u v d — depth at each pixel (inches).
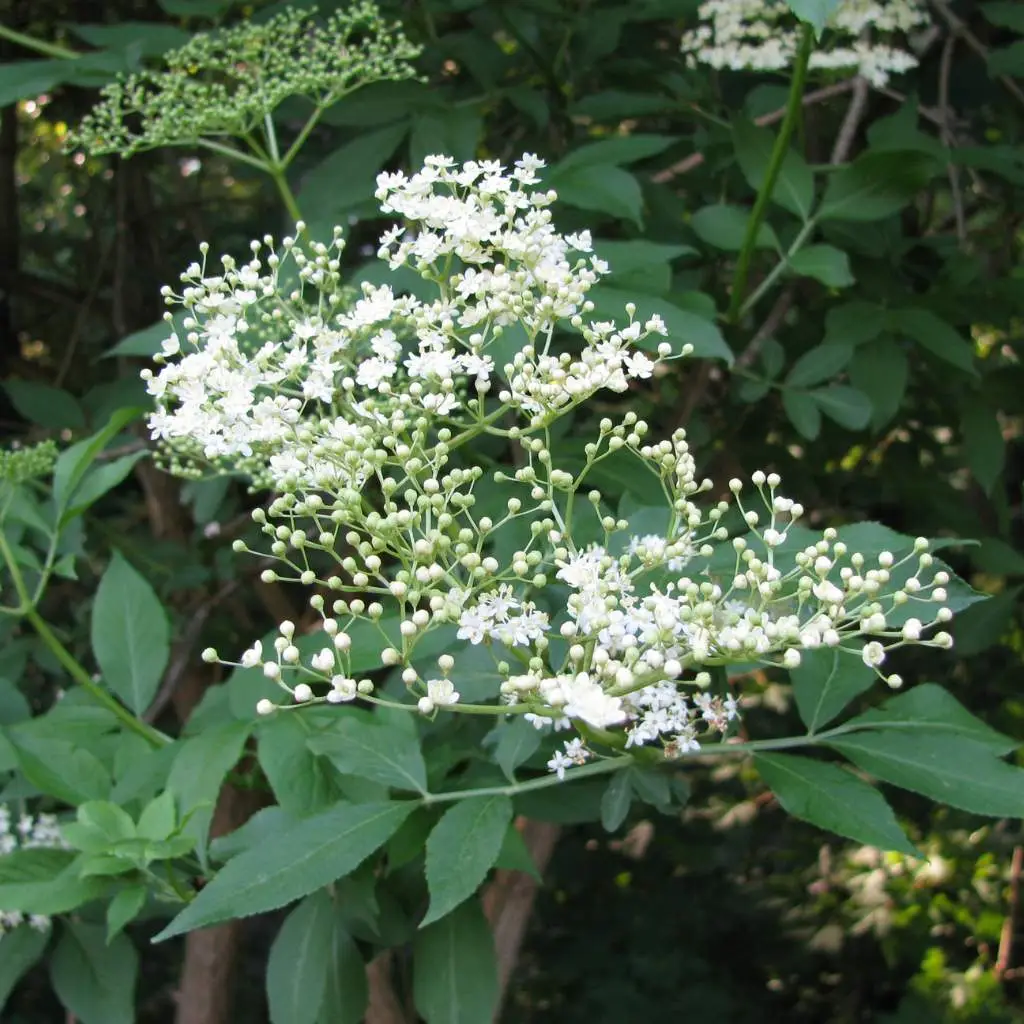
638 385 31.8
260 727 19.1
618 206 22.1
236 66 25.8
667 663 15.5
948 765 17.4
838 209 24.7
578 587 16.3
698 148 28.5
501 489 21.0
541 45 28.8
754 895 48.8
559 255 17.8
